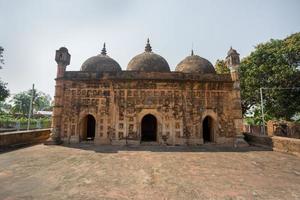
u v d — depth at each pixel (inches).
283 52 593.6
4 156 326.3
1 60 746.2
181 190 181.5
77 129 478.6
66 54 506.0
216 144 471.2
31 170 243.4
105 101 483.8
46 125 972.6
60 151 375.9
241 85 685.3
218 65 823.1
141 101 481.1
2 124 855.1
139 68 542.3
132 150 394.0
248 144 457.1
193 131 472.4
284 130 603.8
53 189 180.9
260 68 612.1
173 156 337.4
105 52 631.2
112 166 267.1
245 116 849.5
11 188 181.8
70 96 490.3
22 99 1477.6
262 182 205.3
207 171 245.9
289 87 571.5
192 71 546.6
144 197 165.2
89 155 339.3
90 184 195.9
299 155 340.5
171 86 487.8
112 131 468.4
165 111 478.6
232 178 218.1
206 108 484.7
